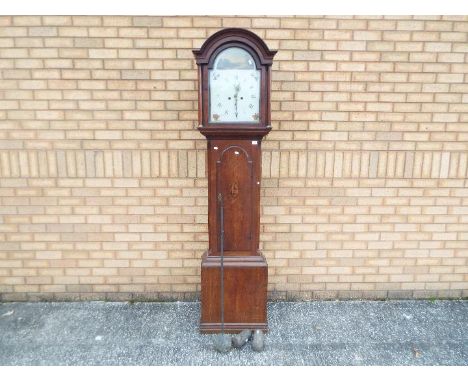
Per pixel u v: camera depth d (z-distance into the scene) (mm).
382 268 3498
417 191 3383
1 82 3160
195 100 3203
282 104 3221
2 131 3225
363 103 3238
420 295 3535
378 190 3367
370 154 3312
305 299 3525
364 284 3521
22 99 3186
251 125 2701
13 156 3262
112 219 3369
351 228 3424
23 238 3387
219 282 2953
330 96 3219
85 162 3279
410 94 3236
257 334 2904
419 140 3309
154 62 3152
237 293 2975
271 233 3414
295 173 3318
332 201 3371
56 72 3156
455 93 3244
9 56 3129
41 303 3457
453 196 3400
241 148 2799
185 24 3105
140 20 3098
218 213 2893
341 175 3332
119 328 3115
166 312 3332
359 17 3113
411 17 3127
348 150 3303
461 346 2936
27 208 3342
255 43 2576
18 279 3447
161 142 3262
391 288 3529
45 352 2846
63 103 3197
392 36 3148
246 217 2908
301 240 3430
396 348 2906
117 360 2773
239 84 2650
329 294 3529
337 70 3184
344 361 2775
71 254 3420
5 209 3340
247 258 2955
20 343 2938
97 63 3148
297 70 3178
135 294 3486
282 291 3510
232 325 3021
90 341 2965
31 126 3223
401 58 3182
